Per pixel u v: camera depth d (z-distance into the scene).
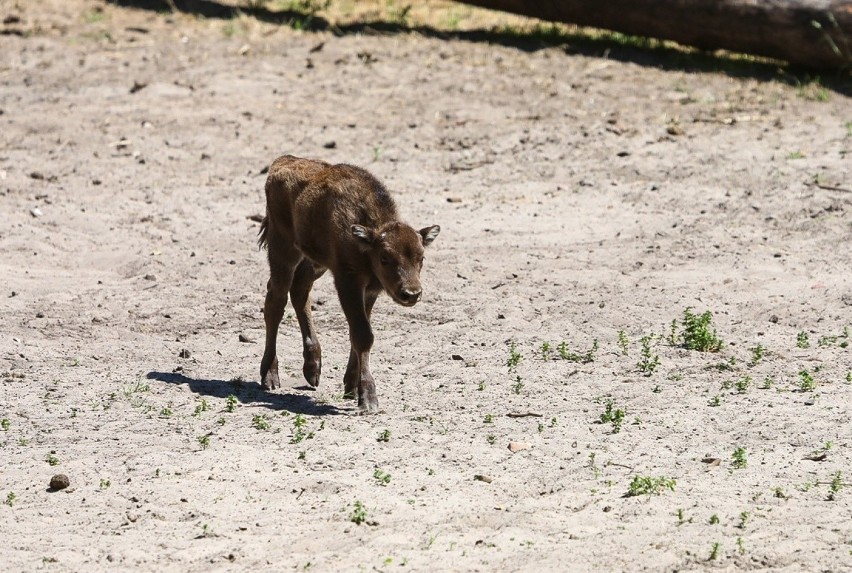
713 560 11.21
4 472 13.62
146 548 11.64
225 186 26.94
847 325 19.64
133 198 26.12
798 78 33.78
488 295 21.38
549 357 18.44
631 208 25.80
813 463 13.82
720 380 17.20
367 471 13.65
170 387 17.00
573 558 11.26
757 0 32.69
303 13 38.19
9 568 11.20
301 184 16.84
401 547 11.55
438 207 25.89
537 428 15.16
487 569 11.05
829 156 28.08
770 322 19.98
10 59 34.09
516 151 28.97
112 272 22.55
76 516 12.45
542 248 23.73
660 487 13.03
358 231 15.54
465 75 33.66
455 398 16.52
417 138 29.73
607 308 20.66
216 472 13.55
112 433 14.98
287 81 33.06
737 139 29.33
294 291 17.45
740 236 24.03
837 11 32.06
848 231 24.08
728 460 13.95
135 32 36.41
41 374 17.45
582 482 13.23
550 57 35.16
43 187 26.45
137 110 31.00
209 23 37.09
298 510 12.55
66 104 31.31
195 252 23.47
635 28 34.31
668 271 22.39
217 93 32.09
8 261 22.59
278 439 14.73
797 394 16.47
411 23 37.91
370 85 32.94
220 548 11.59
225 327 20.08
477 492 12.99
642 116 31.00
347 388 16.92
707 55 35.69
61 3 38.62
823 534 11.79
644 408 15.97
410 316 20.56
